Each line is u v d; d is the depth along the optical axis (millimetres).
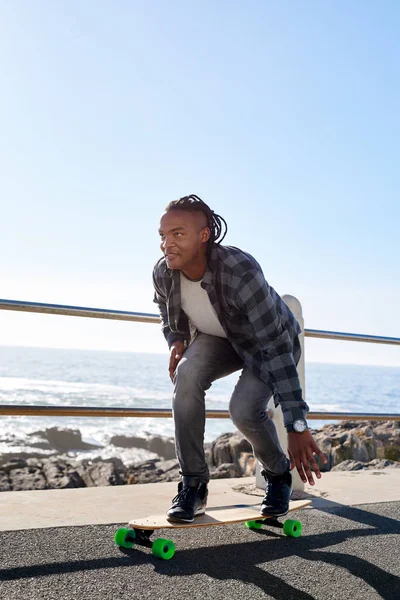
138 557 2164
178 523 2252
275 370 2371
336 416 4062
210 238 2361
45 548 2213
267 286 2391
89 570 2002
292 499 3398
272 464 2559
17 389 56688
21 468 9297
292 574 2070
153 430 34406
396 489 3822
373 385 101500
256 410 2504
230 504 3150
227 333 2469
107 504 2996
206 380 2449
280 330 2379
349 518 2963
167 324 2748
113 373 96750
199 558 2199
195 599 1793
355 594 1912
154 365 130625
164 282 2537
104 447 26281
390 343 4523
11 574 1929
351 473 4477
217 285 2354
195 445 2396
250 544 2420
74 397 48594
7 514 2701
